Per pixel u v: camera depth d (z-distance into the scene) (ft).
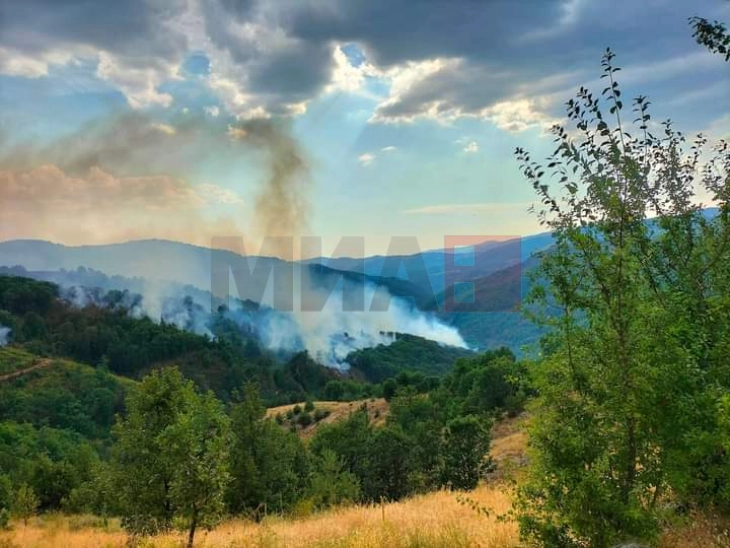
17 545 61.16
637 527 19.60
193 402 52.80
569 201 21.85
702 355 21.29
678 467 19.95
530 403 22.52
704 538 20.71
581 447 20.01
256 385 97.04
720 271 23.56
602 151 21.65
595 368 20.86
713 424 19.25
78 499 139.33
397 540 32.45
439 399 267.18
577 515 19.80
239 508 88.94
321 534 39.29
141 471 51.21
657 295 23.12
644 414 19.69
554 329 22.17
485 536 29.73
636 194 22.41
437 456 128.26
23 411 477.36
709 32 24.43
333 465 116.06
